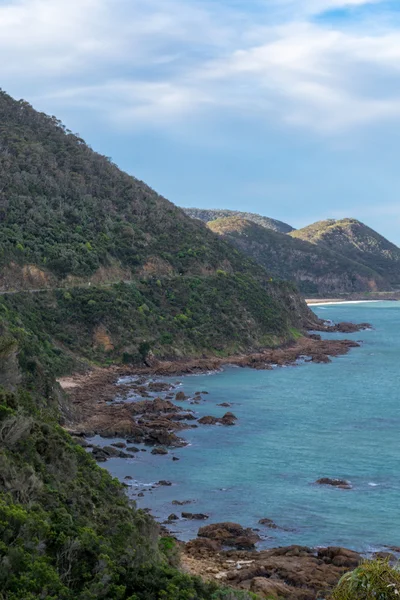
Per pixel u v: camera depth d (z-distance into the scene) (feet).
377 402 336.90
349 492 207.21
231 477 221.66
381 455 244.83
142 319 459.73
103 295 459.73
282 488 211.00
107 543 110.11
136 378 397.39
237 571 148.87
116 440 265.54
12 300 412.36
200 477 222.07
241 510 193.67
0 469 116.47
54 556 100.07
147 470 229.25
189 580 103.65
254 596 121.39
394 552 165.07
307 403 335.06
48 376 292.61
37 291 441.27
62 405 287.69
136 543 119.96
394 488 210.38
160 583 100.48
